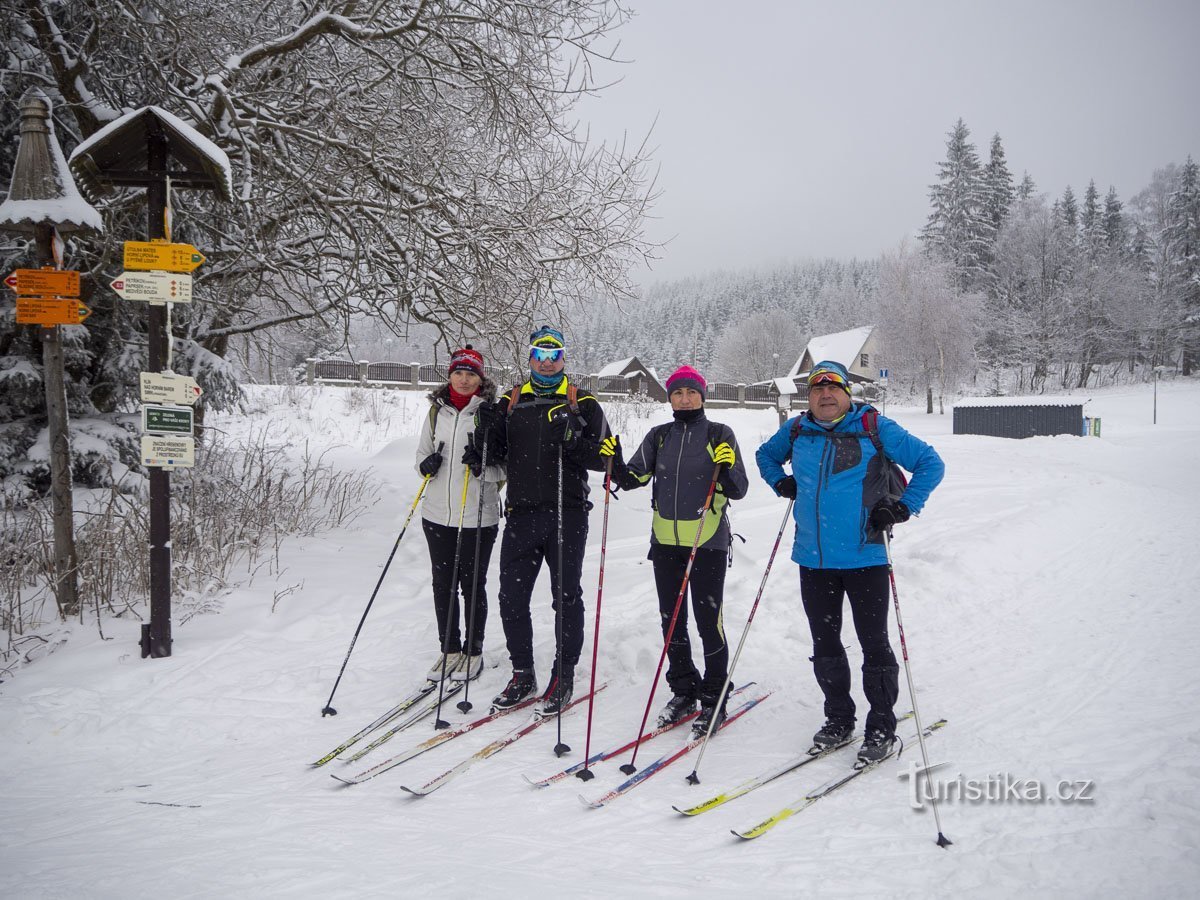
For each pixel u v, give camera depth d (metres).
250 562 6.39
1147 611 5.64
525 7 7.23
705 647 3.78
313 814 2.89
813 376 3.54
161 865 2.44
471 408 4.49
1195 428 28.22
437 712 3.73
